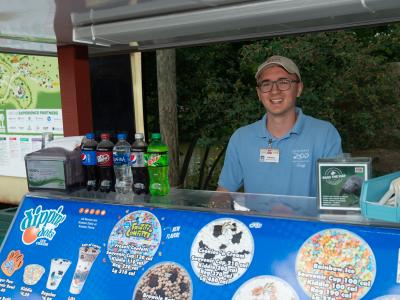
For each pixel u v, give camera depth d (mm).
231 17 1976
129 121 4867
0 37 2709
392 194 1491
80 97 3062
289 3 1820
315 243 1543
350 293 1418
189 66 6711
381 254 1437
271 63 2533
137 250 1778
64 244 1915
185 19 2072
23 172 6043
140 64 4797
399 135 6066
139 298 1663
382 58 6000
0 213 4016
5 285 1898
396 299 1349
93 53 3297
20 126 5926
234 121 6266
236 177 2799
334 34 5918
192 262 1673
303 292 1474
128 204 1932
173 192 2148
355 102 6137
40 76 5625
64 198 2070
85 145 2137
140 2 1896
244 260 1604
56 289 1810
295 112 2672
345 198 1628
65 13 2098
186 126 6742
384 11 2029
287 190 2582
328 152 2535
